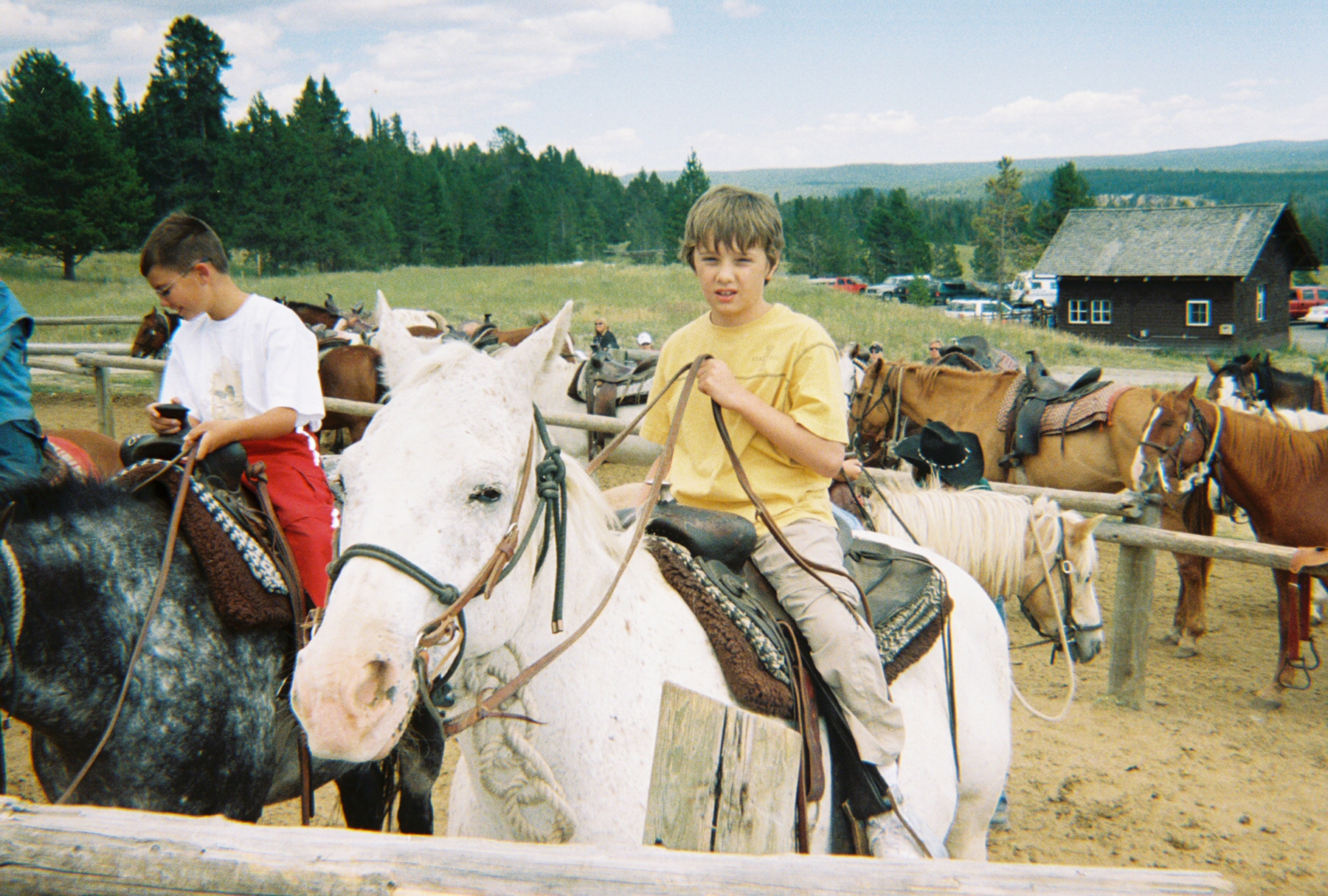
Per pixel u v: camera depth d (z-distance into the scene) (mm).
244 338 2637
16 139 46344
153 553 2291
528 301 31375
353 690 1364
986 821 2602
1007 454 6914
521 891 1101
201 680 2254
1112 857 3717
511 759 1771
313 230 60094
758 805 1552
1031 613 3301
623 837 1817
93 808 1232
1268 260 34594
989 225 46812
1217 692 5391
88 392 13414
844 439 2059
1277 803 4125
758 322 2148
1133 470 5977
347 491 1557
